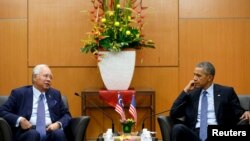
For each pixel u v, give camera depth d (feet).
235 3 17.49
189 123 13.34
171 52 17.52
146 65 17.51
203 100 13.33
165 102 17.57
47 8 17.43
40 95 13.64
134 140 12.37
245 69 17.52
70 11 17.43
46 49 17.46
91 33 16.06
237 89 17.56
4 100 14.17
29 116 13.37
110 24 15.76
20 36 17.44
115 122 17.25
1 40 17.43
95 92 16.28
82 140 12.96
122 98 15.57
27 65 17.47
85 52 16.44
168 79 17.58
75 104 17.52
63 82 17.51
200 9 17.52
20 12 17.43
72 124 13.37
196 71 13.19
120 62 15.75
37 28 17.43
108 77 15.85
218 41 17.53
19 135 12.82
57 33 17.44
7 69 17.48
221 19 17.52
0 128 12.46
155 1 17.43
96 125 17.38
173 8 17.48
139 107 17.24
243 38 17.52
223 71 17.56
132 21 16.25
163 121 12.96
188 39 17.52
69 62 17.48
